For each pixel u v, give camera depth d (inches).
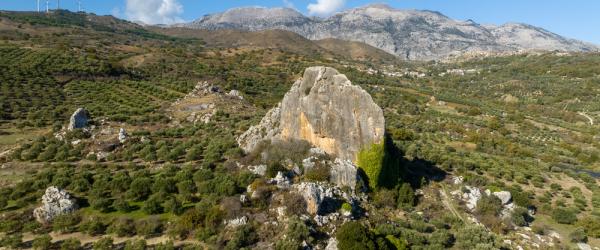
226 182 1780.3
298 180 1828.2
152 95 4284.0
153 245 1466.5
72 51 5447.8
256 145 2175.2
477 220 1908.2
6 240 1448.1
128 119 3221.0
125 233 1535.4
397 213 1876.2
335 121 2023.9
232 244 1441.9
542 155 3585.1
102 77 4694.9
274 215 1614.2
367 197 1877.5
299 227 1491.1
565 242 1818.4
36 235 1531.7
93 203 1673.2
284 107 2193.7
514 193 2186.3
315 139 2066.9
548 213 2122.3
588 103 6161.4
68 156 2319.1
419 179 2246.6
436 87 7800.2
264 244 1476.4
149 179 1861.5
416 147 2999.5
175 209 1646.2
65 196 1679.4
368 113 1971.0
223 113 3452.3
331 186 1785.2
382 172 1958.7
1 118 3120.1
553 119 5492.1
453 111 5191.9
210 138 2684.5
